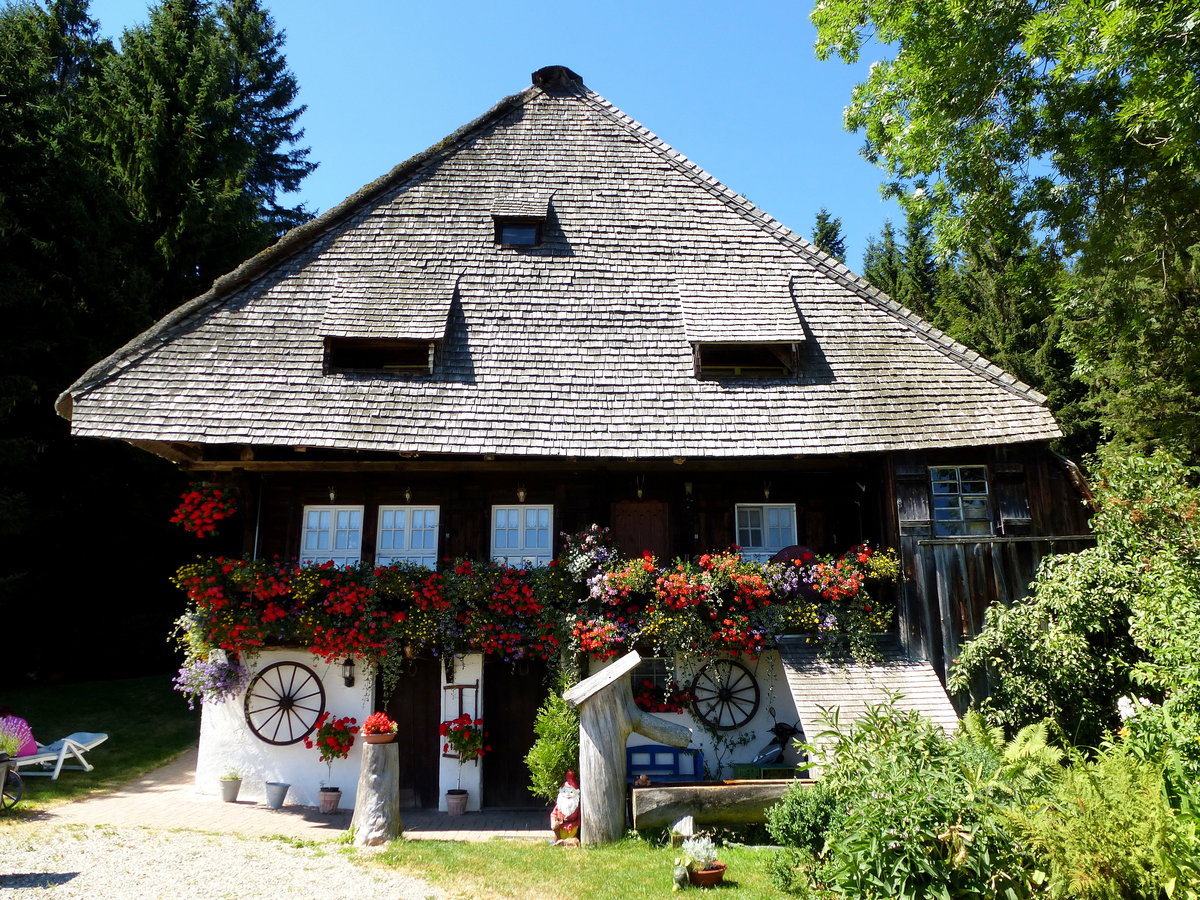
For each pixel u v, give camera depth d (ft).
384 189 44.45
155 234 64.69
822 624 34.14
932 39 41.29
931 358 40.16
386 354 40.83
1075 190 40.73
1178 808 19.40
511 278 41.73
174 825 30.04
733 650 34.42
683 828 27.32
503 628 34.32
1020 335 75.61
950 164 42.83
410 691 36.96
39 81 57.98
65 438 56.13
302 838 28.63
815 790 23.73
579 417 37.06
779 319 40.40
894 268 103.71
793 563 35.76
